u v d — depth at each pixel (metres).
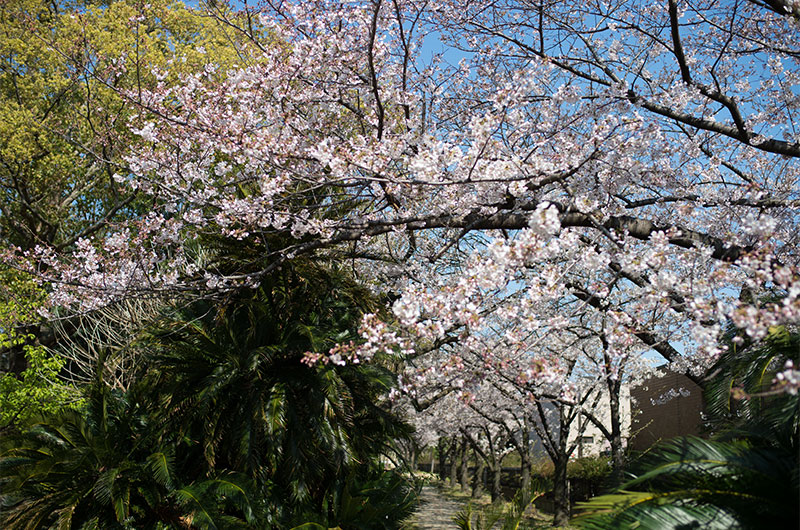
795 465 3.84
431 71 6.50
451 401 14.89
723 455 3.84
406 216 5.38
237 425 7.36
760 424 4.52
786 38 6.15
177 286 5.98
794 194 5.82
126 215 15.00
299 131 5.62
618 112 4.65
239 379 7.64
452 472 29.84
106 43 12.27
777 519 3.54
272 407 7.06
